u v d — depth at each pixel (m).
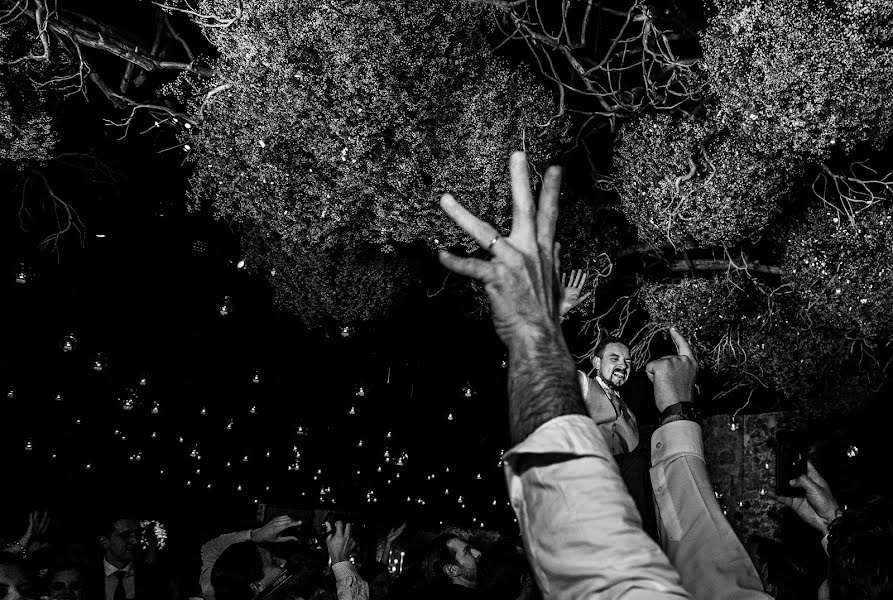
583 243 8.66
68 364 16.81
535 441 0.92
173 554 6.93
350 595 4.40
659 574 0.88
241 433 21.19
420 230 6.90
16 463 17.89
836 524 1.83
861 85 5.95
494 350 14.34
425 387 18.08
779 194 7.16
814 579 4.05
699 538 1.44
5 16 6.94
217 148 7.02
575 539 0.89
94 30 8.62
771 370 8.98
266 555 4.86
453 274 9.80
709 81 6.61
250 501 21.91
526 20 7.22
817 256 7.84
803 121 6.05
